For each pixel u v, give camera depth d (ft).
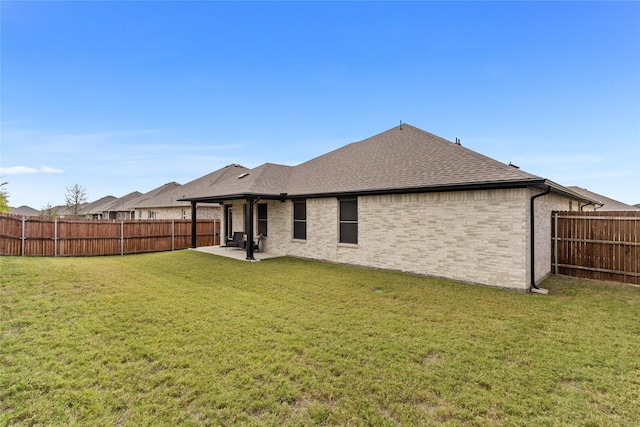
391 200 34.42
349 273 33.45
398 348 15.12
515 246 26.16
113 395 11.14
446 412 10.37
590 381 12.34
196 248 55.16
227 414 10.21
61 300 22.26
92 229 51.39
